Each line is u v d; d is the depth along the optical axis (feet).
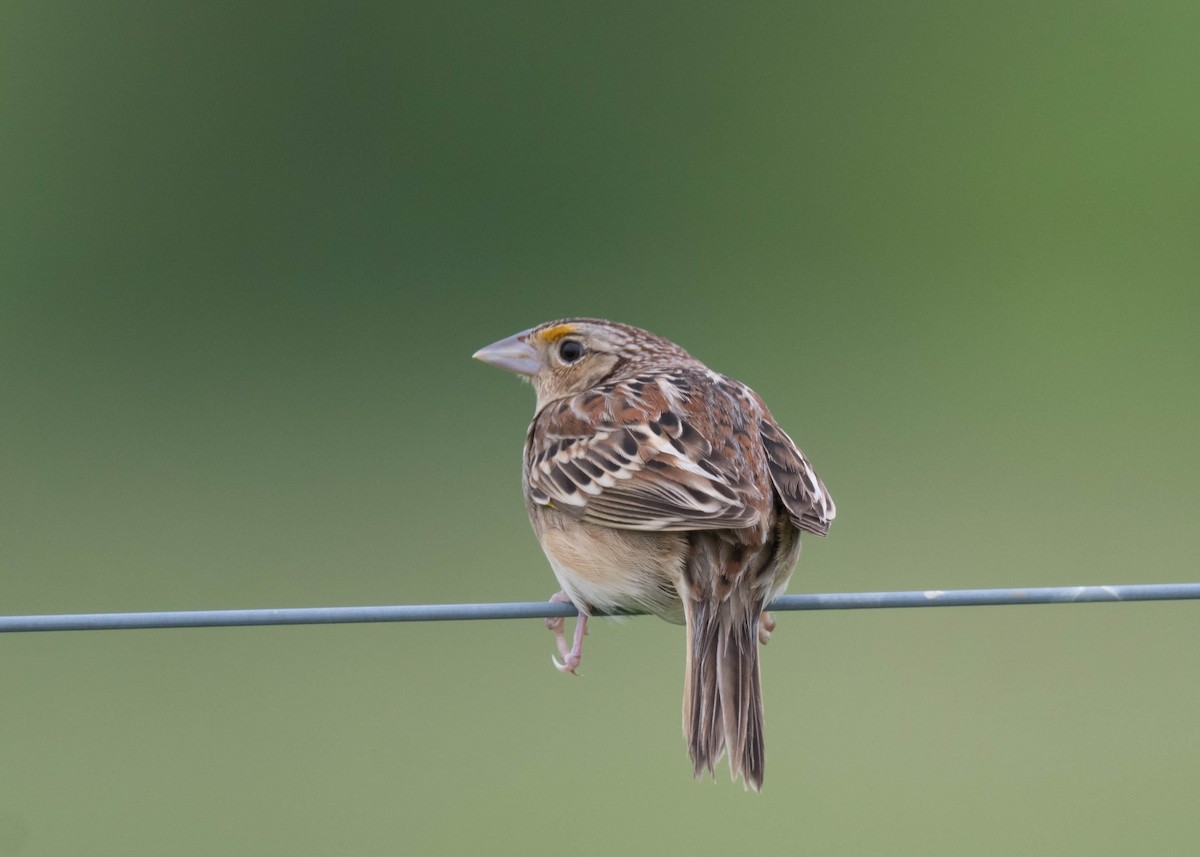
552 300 77.41
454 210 80.12
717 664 30.53
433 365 71.77
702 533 31.35
